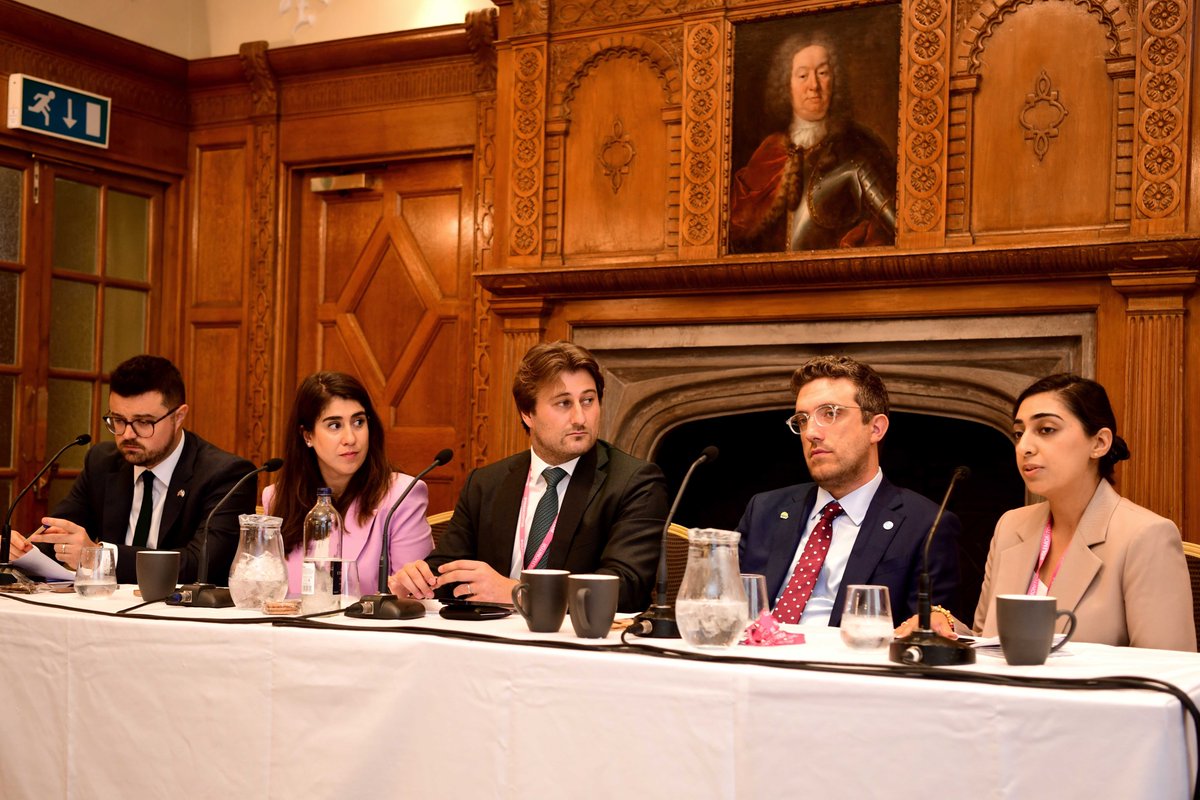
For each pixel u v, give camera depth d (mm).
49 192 5062
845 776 1442
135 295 5441
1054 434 2238
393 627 1868
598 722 1589
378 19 5160
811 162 4145
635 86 4410
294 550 2811
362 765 1742
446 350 5078
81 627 2006
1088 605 2156
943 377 3992
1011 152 3850
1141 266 3590
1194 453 3570
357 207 5312
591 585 1808
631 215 4395
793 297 4129
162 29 5418
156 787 1904
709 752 1516
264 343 5336
